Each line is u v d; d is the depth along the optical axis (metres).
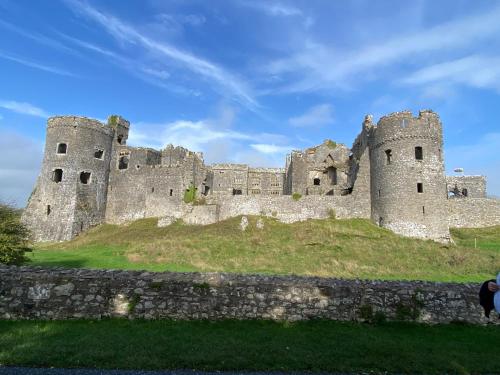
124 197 53.50
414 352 8.83
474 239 38.19
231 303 11.28
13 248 17.28
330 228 37.94
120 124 58.12
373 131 42.28
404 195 37.72
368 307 11.36
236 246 31.56
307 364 7.99
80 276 11.34
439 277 22.61
